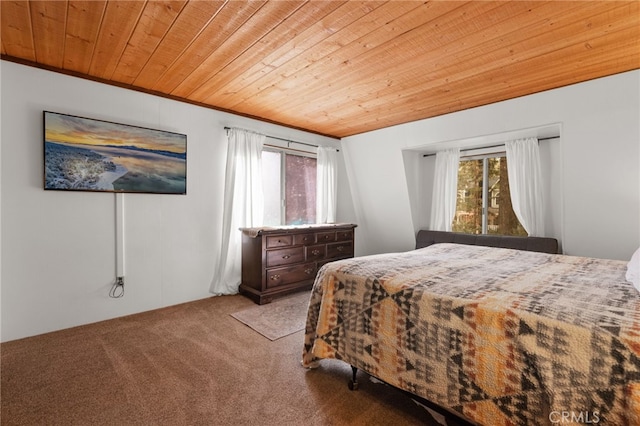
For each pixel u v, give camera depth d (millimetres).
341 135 4707
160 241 3146
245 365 2068
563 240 3158
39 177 2469
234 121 3662
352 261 2160
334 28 1872
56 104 2531
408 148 4152
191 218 3357
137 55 2271
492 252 2660
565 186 2988
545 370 1120
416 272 1873
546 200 3521
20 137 2389
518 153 3547
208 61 2348
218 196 3562
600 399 1015
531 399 1146
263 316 2957
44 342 2359
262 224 3830
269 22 1818
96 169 2717
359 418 1570
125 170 2875
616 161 2670
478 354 1289
